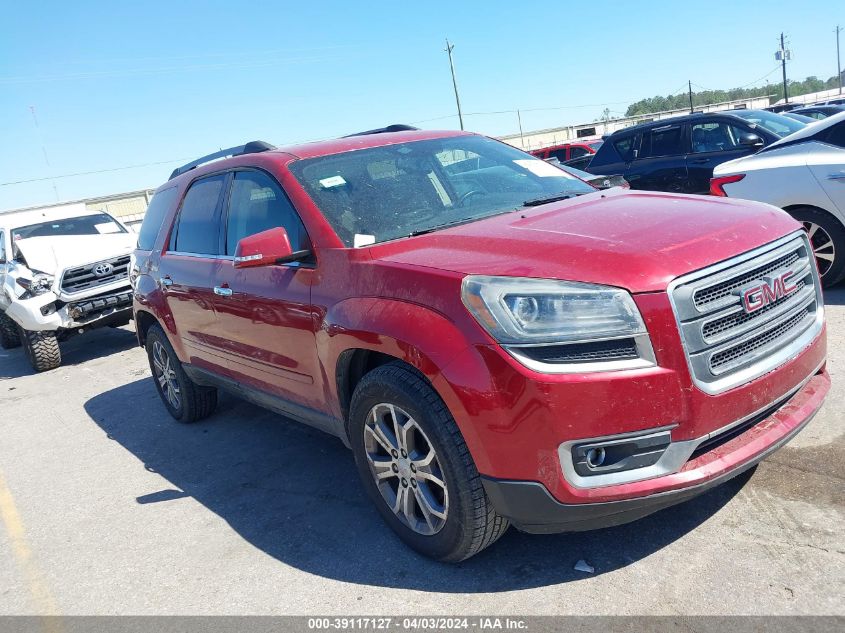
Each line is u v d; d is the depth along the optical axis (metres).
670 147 9.90
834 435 3.50
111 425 6.02
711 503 3.13
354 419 3.15
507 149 4.46
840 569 2.56
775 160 5.98
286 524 3.65
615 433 2.41
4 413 7.10
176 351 5.17
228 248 4.23
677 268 2.49
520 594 2.74
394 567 3.07
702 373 2.48
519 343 2.44
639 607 2.55
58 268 8.73
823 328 3.08
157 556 3.56
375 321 2.87
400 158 3.95
